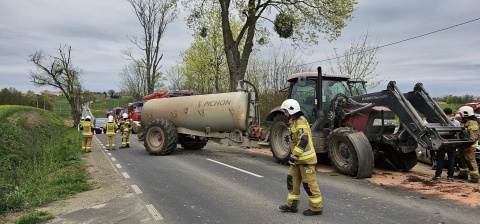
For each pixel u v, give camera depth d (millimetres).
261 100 21234
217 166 10586
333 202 6469
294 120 5844
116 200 6949
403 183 7988
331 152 9289
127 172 9938
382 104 8867
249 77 23250
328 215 5734
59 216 6051
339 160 9156
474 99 20297
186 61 30516
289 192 5949
